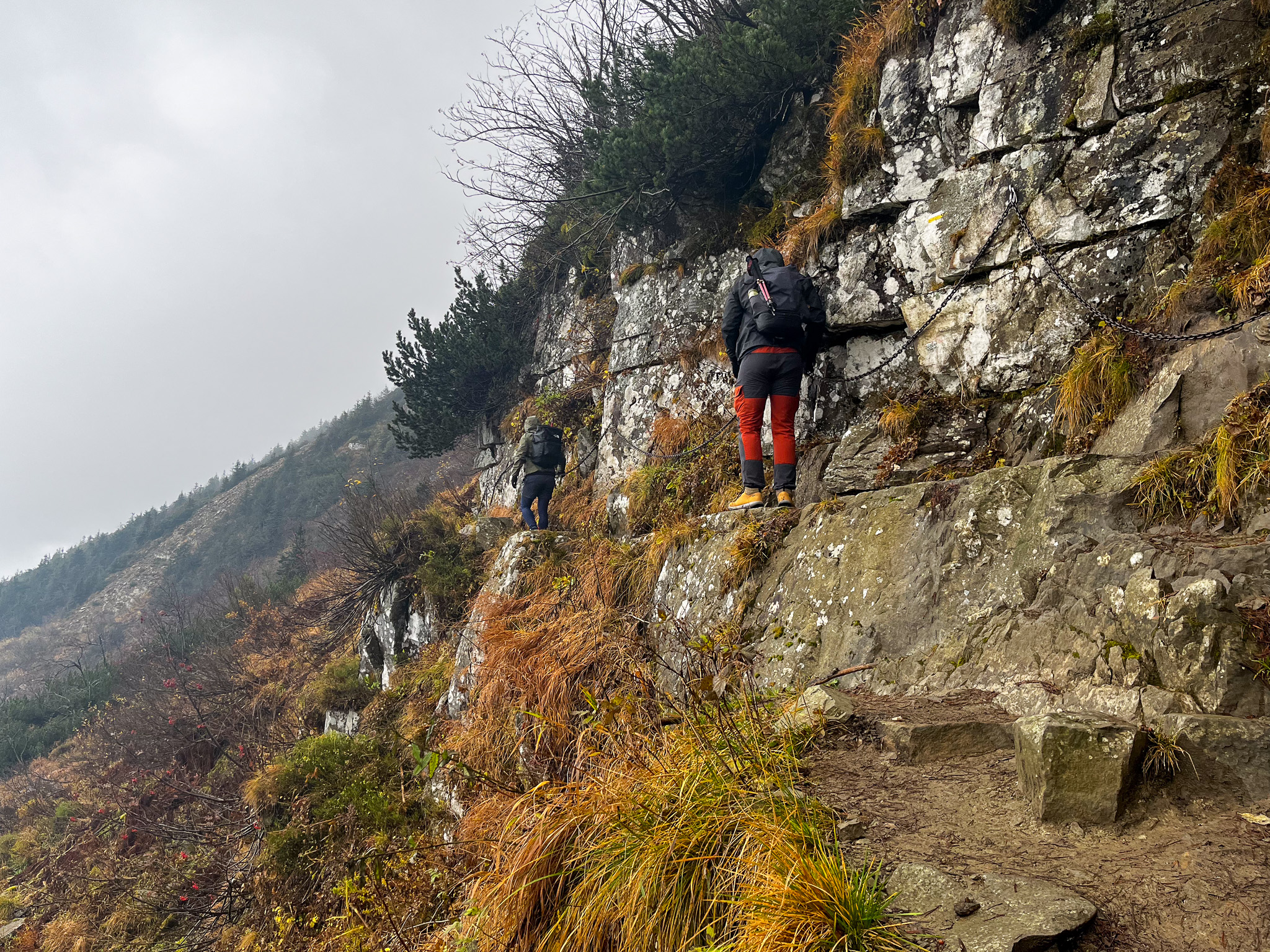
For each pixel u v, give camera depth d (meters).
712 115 7.22
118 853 10.98
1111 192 4.46
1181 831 2.04
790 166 7.10
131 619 52.28
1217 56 4.20
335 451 62.44
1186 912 1.72
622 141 7.55
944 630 3.63
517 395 11.95
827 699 3.33
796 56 6.82
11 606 88.94
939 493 4.04
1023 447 4.61
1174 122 4.29
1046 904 1.78
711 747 2.79
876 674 3.70
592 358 10.01
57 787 16.77
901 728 2.89
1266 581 2.51
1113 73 4.52
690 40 8.52
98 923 9.31
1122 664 2.71
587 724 3.65
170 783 11.56
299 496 55.91
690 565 5.57
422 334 12.63
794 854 2.09
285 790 8.11
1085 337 4.49
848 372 5.73
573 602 6.51
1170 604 2.61
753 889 2.03
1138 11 4.46
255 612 19.02
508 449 11.78
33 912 10.95
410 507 12.63
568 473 9.63
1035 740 2.29
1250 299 3.54
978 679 3.28
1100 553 3.13
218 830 9.46
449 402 12.63
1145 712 2.51
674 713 3.34
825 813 2.42
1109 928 1.73
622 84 8.49
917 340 5.32
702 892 2.27
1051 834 2.16
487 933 2.91
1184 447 3.38
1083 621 3.01
